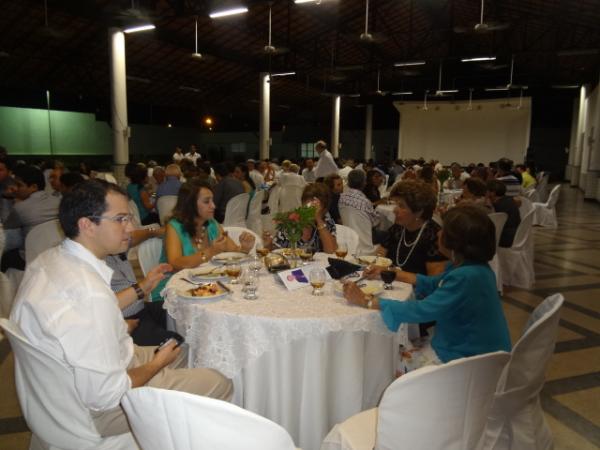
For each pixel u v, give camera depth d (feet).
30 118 47.98
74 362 4.18
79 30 33.14
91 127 55.83
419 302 5.88
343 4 36.35
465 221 5.77
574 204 41.09
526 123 59.98
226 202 19.90
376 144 75.10
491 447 5.50
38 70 39.29
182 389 5.45
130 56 40.14
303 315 5.88
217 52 40.34
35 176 12.45
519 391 5.33
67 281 4.38
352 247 11.03
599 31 37.68
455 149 64.90
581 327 12.05
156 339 7.26
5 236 11.46
